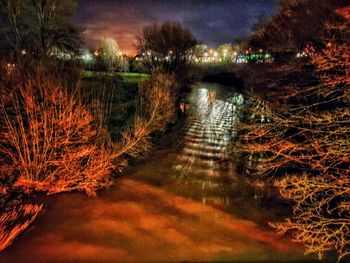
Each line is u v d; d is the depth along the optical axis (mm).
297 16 12531
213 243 5363
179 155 9953
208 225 5922
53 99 5855
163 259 4910
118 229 5668
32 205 6184
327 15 9680
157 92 12281
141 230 5680
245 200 6945
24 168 5906
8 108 5844
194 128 13469
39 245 5102
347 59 5859
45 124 5855
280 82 13117
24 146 5820
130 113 11523
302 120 6742
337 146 5266
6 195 5664
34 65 6766
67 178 6477
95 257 4891
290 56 14445
